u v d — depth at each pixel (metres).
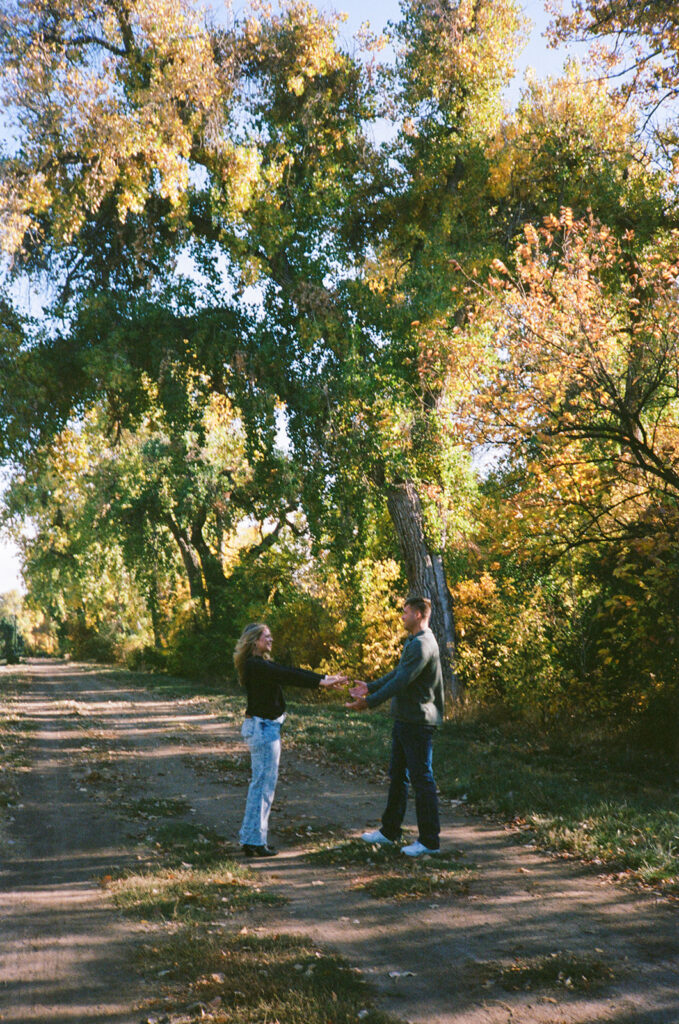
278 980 3.70
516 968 3.84
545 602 14.02
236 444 31.83
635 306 11.49
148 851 6.18
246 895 5.01
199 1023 3.27
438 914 4.68
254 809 6.14
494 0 19.88
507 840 6.54
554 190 20.16
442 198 20.64
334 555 20.97
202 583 36.53
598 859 5.78
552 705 13.62
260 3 18.52
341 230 20.34
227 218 18.44
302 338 18.52
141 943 4.21
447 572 20.53
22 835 6.69
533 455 10.79
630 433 9.93
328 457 18.75
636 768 10.35
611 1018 3.31
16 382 18.67
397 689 6.05
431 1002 3.50
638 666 12.46
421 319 17.67
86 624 64.31
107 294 19.91
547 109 19.31
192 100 17.64
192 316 19.52
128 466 35.69
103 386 19.72
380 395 17.33
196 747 12.02
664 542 9.62
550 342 10.26
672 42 15.25
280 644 25.02
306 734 13.26
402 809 6.44
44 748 11.95
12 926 4.48
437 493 16.48
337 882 5.38
